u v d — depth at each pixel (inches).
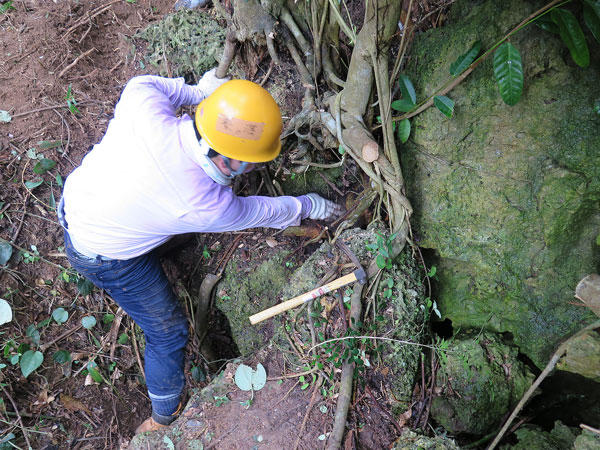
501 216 82.2
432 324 103.3
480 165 80.3
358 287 82.3
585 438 65.6
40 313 92.7
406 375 81.2
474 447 86.0
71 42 110.0
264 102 63.4
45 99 102.7
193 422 79.8
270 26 87.6
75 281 95.6
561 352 66.7
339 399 76.0
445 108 73.1
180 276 104.7
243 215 71.6
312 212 90.5
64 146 100.9
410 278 87.5
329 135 89.0
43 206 97.0
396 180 82.6
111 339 97.8
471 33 72.3
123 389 97.6
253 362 86.0
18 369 88.4
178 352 89.4
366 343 81.0
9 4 108.9
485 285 91.3
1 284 89.7
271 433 76.0
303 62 92.9
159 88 75.9
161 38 107.7
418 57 80.4
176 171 64.7
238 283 100.1
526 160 76.1
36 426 87.1
